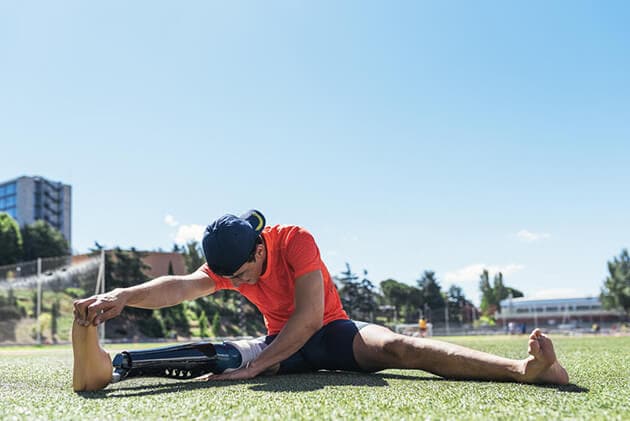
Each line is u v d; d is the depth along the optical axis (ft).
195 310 108.17
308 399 5.24
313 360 8.38
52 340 61.82
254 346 8.24
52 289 67.72
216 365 7.78
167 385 7.00
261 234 7.93
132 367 7.10
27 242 189.98
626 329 151.33
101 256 69.26
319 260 8.00
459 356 6.89
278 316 8.53
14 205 307.99
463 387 6.18
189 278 8.25
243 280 7.85
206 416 4.34
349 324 8.22
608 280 196.95
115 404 5.15
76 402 5.39
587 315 203.62
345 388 6.13
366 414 4.38
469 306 225.35
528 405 4.80
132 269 110.52
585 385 6.40
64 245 201.57
